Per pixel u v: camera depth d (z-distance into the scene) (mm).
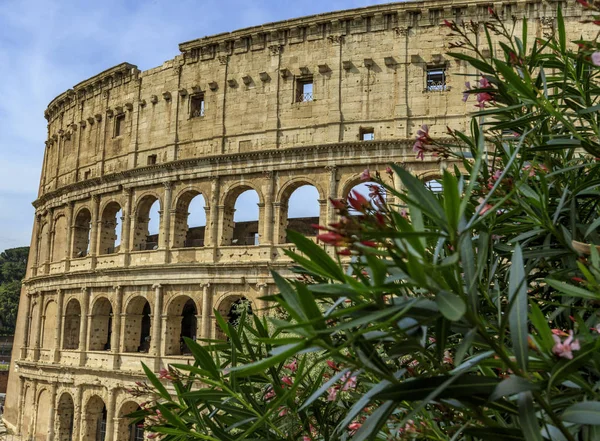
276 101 59719
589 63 11039
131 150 67750
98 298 67625
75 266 71375
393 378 7176
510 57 11102
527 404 6512
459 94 53938
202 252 60438
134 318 64875
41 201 81625
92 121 73562
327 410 11523
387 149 54312
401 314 6527
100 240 69438
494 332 9234
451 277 6934
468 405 7059
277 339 6875
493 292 9727
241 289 57500
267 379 11211
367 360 7242
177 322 61875
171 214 63188
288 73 59688
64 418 70000
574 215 10398
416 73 55469
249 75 61344
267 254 57188
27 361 76625
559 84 11719
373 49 56969
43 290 76312
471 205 11133
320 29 58875
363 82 56781
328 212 55625
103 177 68562
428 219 10414
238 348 10867
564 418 6535
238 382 10977
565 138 10992
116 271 64812
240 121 61156
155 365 60219
